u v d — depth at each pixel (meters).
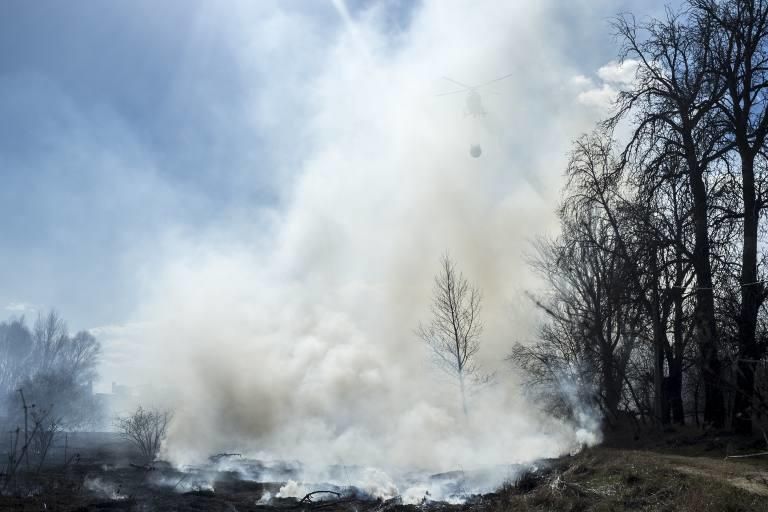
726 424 27.17
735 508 13.71
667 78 26.73
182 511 20.92
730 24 23.95
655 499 16.00
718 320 24.02
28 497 22.00
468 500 22.34
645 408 33.47
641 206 26.70
